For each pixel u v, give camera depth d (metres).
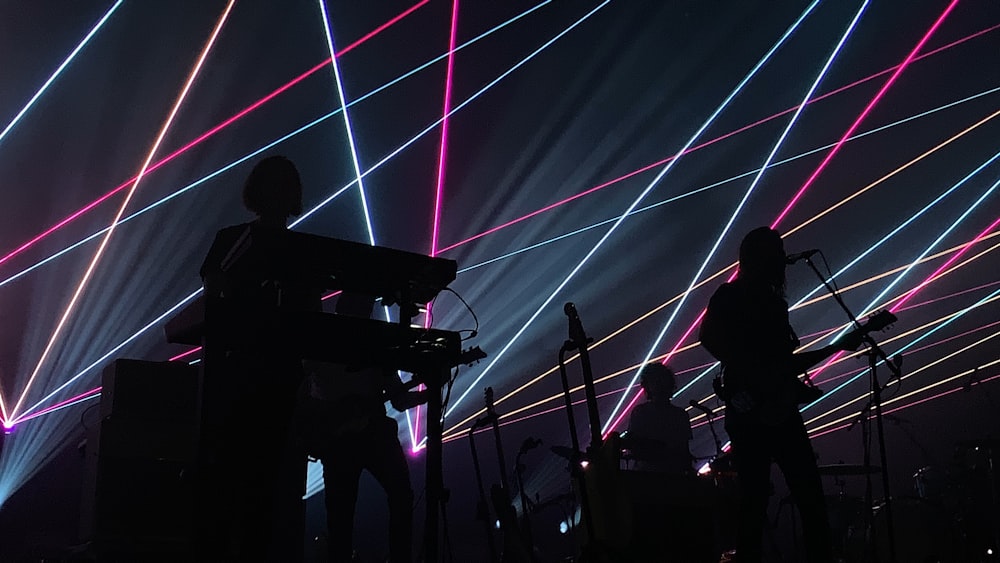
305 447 4.63
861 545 7.41
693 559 5.21
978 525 7.76
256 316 3.07
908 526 7.36
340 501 4.56
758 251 4.32
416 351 3.35
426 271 3.35
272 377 3.08
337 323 3.20
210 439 2.95
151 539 4.20
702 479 5.43
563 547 9.94
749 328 4.20
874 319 4.32
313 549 7.77
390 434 4.67
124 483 4.23
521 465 6.52
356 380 4.67
